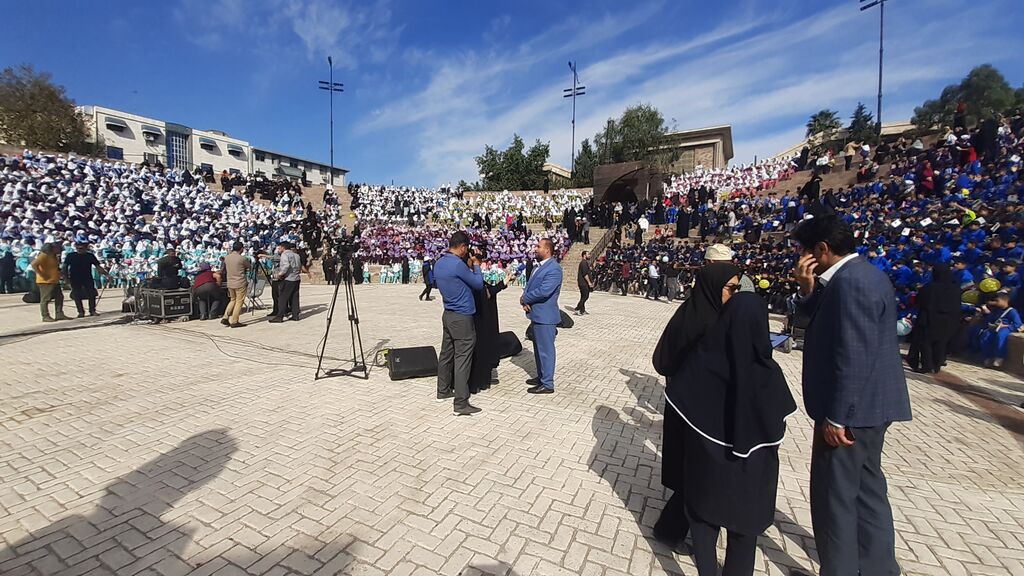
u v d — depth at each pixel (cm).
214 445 399
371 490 329
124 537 272
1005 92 3500
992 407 553
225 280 1117
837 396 218
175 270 1065
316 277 2331
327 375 616
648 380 634
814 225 247
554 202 3525
